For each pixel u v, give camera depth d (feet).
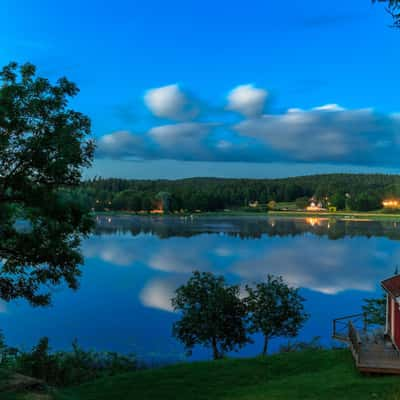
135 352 93.45
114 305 134.82
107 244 298.56
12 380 40.32
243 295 144.05
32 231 51.19
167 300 140.97
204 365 64.59
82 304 135.85
